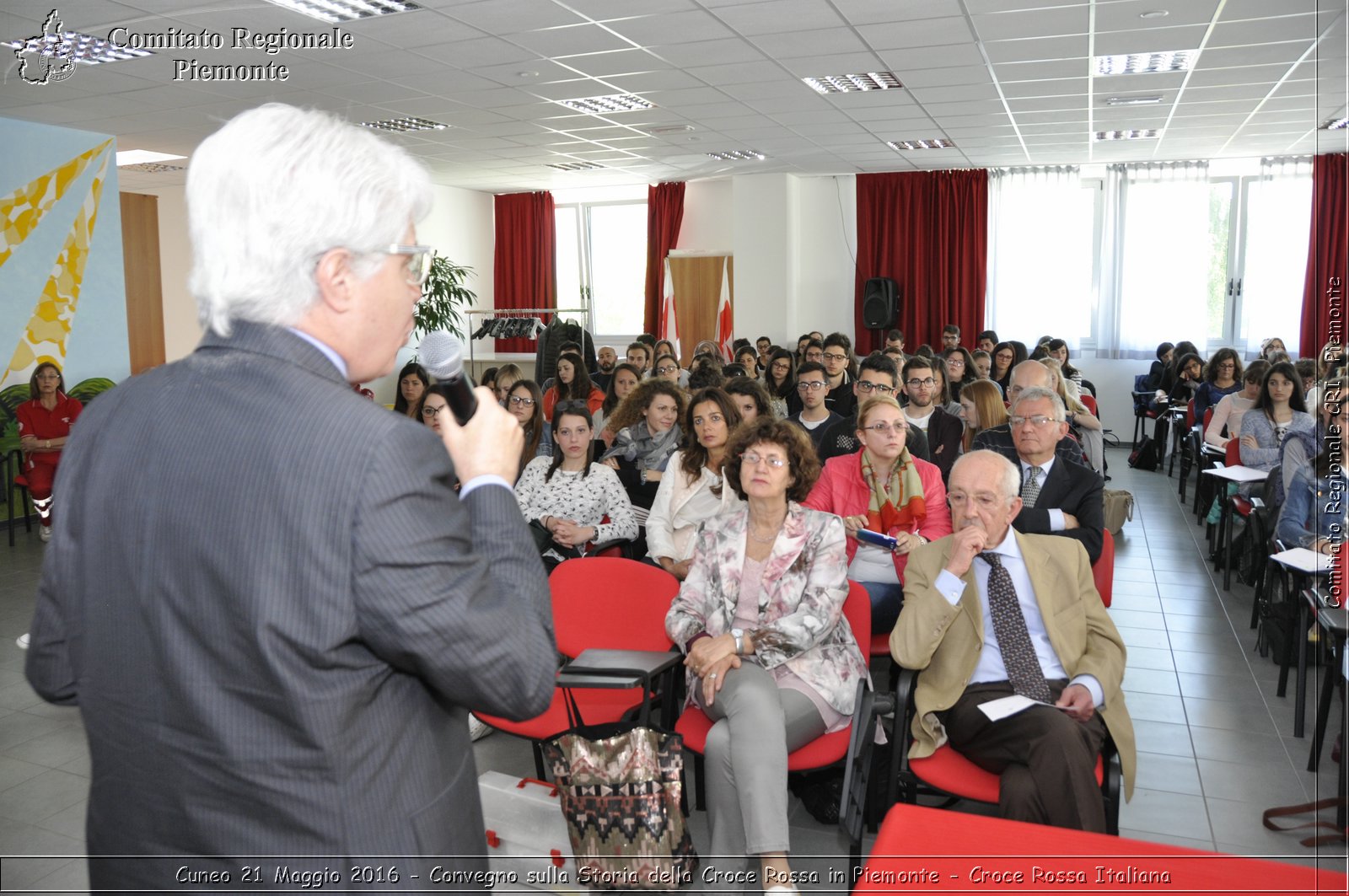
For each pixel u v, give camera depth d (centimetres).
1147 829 278
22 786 316
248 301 91
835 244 1209
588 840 223
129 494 90
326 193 91
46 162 767
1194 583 552
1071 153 1021
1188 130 888
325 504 85
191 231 93
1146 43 596
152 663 90
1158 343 1095
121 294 821
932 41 591
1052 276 1124
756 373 844
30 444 698
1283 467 382
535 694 95
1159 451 957
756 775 225
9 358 735
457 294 1215
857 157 1043
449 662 87
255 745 87
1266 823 279
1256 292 1055
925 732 245
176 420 91
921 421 517
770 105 779
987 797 226
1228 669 414
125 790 93
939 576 249
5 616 512
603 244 1343
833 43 593
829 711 252
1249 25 559
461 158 1032
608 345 1357
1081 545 260
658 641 285
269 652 85
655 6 515
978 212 1130
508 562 99
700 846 266
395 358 103
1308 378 536
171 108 728
